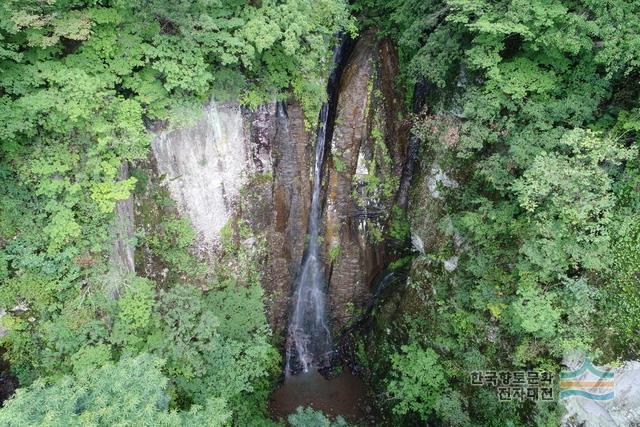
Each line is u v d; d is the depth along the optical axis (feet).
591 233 33.65
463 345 46.26
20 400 23.85
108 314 39.73
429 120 47.14
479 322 44.70
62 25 32.09
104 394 25.39
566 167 33.42
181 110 40.04
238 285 51.85
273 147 50.21
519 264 38.09
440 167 48.49
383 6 52.26
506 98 37.73
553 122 37.09
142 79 38.34
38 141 35.55
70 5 33.09
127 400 24.64
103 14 33.88
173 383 42.01
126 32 35.81
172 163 44.39
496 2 36.52
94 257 38.96
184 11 35.70
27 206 36.86
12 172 36.01
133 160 42.39
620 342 34.94
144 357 29.68
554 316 35.22
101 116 36.19
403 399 50.39
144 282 40.83
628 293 34.30
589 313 36.06
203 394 42.11
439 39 41.93
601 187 32.78
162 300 41.93
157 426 24.32
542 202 36.86
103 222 38.75
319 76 50.11
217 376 43.14
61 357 38.45
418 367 47.96
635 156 34.40
